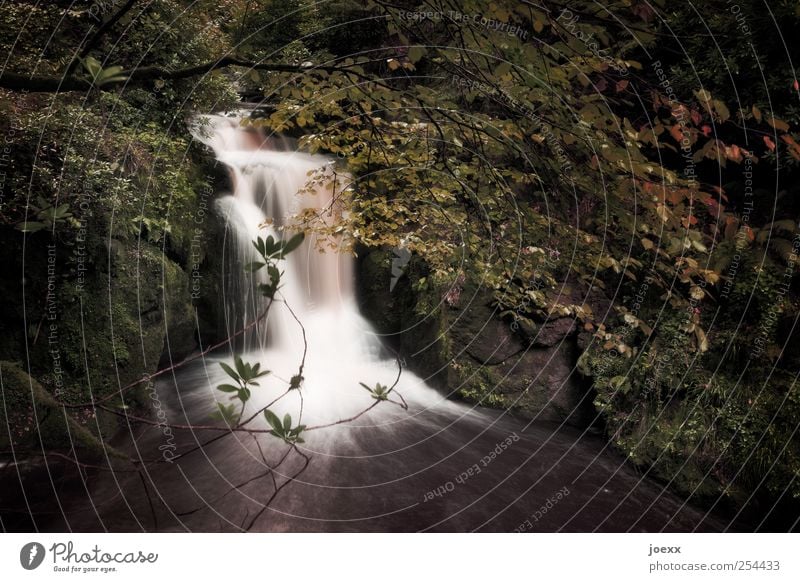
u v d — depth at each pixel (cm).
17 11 562
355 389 800
